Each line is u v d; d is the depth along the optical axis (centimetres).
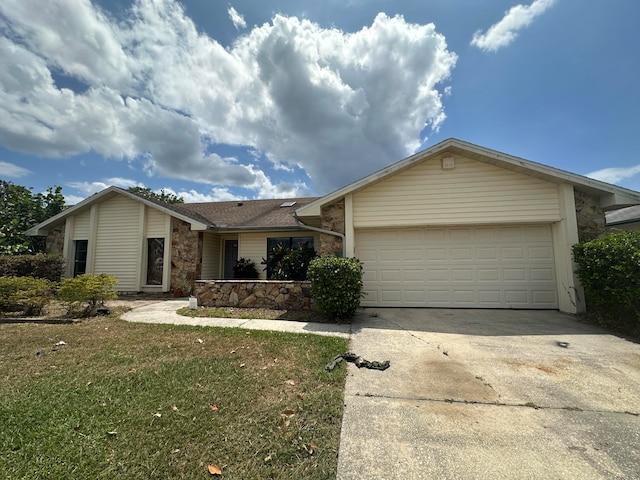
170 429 235
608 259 558
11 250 1213
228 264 1347
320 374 348
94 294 689
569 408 280
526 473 194
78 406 269
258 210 1456
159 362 385
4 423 240
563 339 499
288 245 1215
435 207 780
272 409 269
